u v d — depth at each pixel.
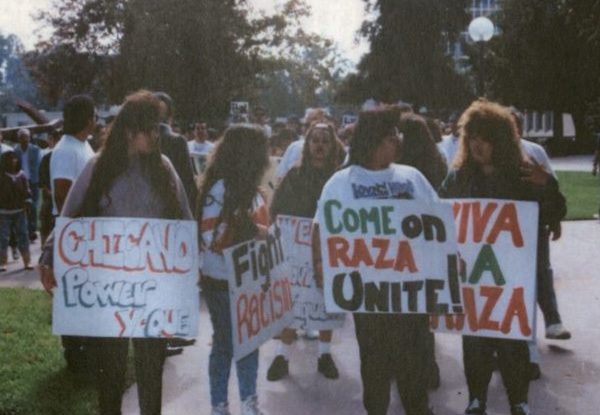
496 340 4.83
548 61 49.56
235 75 19.38
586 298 8.46
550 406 5.20
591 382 5.70
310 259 5.68
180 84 19.97
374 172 4.40
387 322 4.33
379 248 4.34
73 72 25.20
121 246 4.24
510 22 49.66
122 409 5.04
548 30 48.91
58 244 4.26
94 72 25.00
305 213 5.77
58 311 4.27
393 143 4.37
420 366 4.34
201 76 19.81
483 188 4.72
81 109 5.50
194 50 20.23
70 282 4.27
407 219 4.35
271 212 5.79
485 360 4.83
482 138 4.65
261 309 4.73
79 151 5.51
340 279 4.36
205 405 5.21
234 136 4.67
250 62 18.69
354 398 5.38
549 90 50.34
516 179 4.71
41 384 5.43
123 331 4.26
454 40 28.67
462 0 28.12
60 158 5.48
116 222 4.23
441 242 4.36
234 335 4.64
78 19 24.12
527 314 4.67
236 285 4.64
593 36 29.67
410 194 4.38
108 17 23.36
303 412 5.10
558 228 5.45
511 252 4.67
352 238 4.36
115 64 23.73
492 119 4.65
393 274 4.34
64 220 4.25
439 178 5.24
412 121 5.21
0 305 8.39
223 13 19.86
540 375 5.86
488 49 50.28
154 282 4.27
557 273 9.95
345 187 4.39
